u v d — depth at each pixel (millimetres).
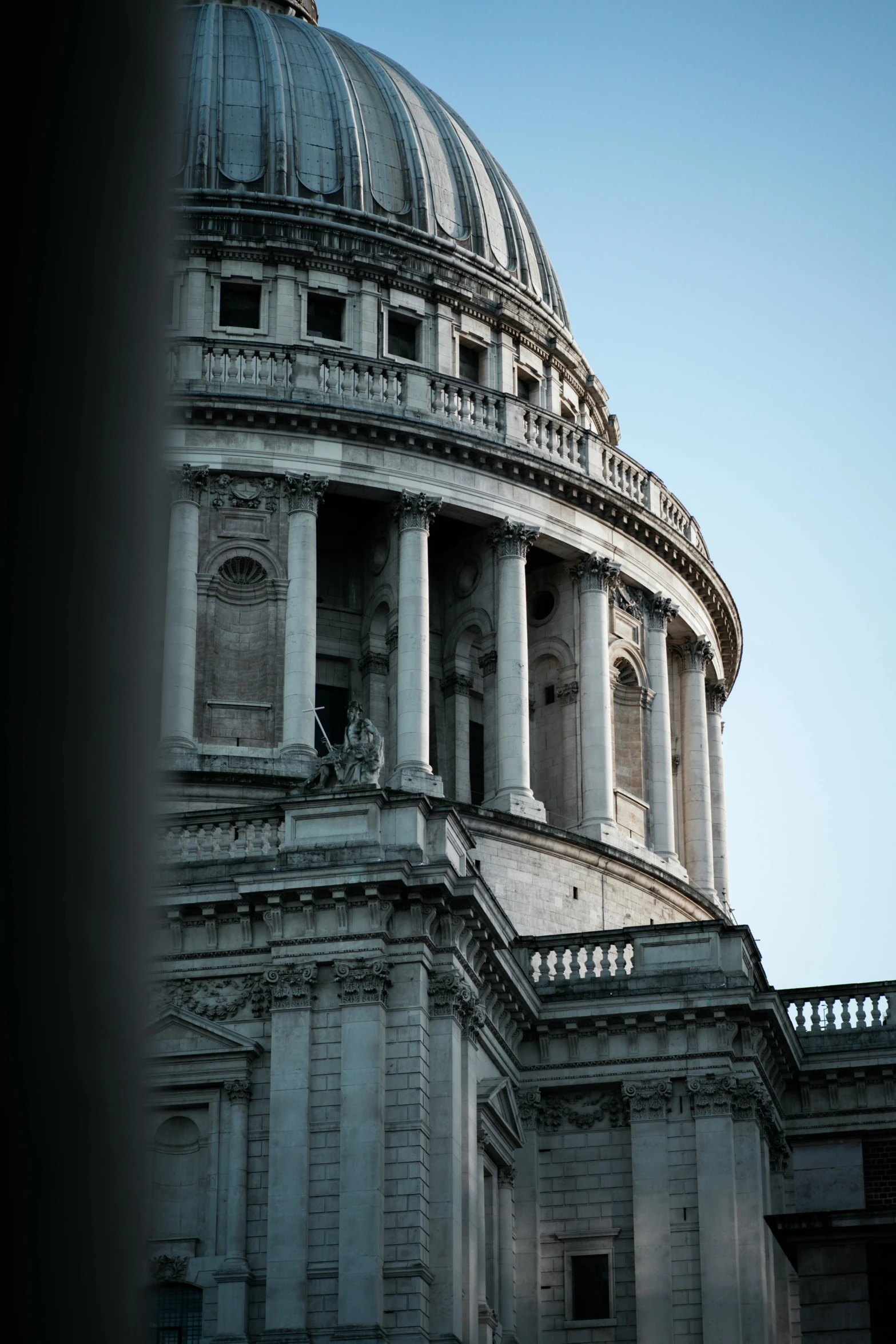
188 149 69188
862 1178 49562
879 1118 50312
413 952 40469
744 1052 46688
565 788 63719
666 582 69188
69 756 4621
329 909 40531
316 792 42312
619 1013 47219
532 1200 46500
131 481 4820
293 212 68500
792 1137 50656
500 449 63844
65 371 4719
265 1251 38312
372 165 71375
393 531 62938
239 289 67875
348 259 68312
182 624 59656
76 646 4664
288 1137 38875
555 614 66250
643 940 48781
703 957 48156
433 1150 39625
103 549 4742
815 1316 35250
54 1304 4453
